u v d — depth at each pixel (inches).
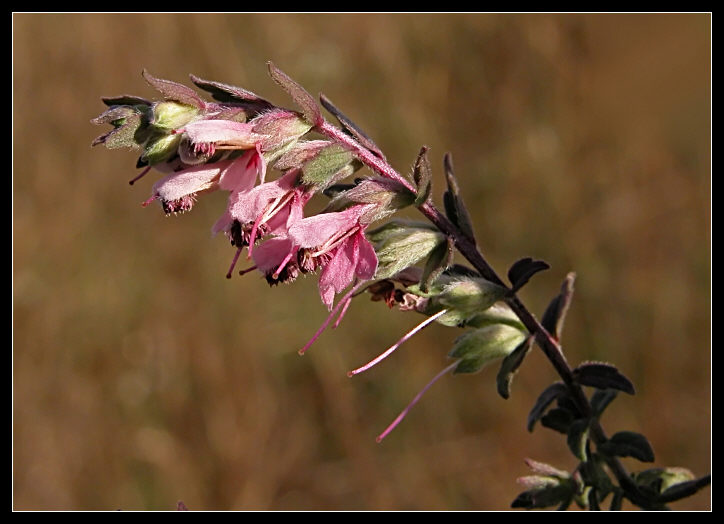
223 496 362.3
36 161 423.2
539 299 391.9
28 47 440.5
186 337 387.9
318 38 454.0
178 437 373.4
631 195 402.0
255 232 130.9
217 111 136.2
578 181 410.9
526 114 429.4
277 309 392.8
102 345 389.4
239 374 379.2
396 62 438.9
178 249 408.8
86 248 410.6
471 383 368.8
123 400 379.2
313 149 137.7
